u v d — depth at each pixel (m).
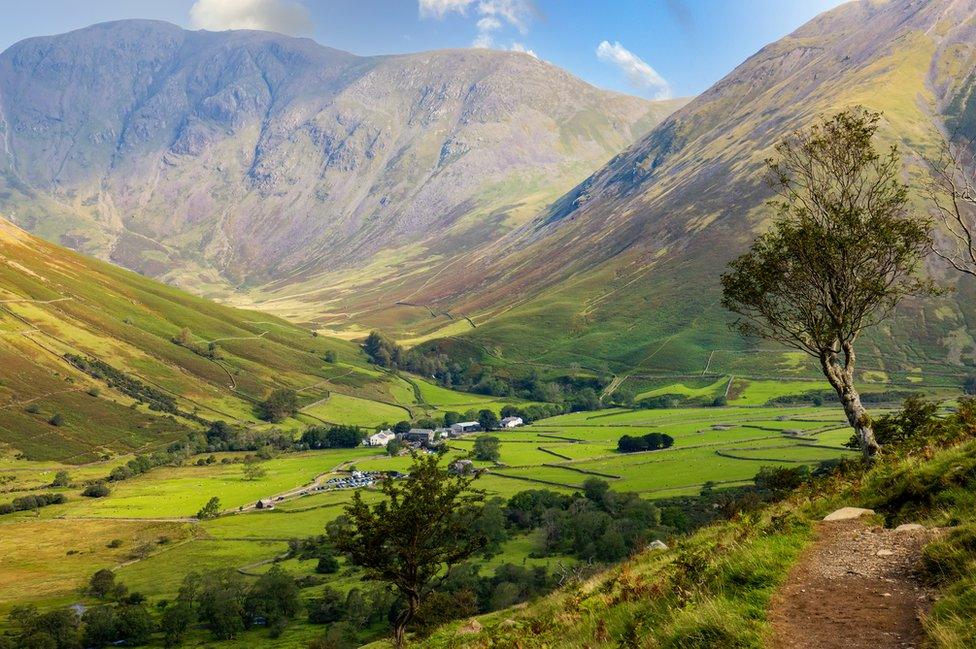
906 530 17.11
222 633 92.12
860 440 38.00
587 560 93.12
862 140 40.47
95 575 111.75
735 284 43.62
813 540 17.88
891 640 11.76
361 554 40.31
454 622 34.09
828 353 40.38
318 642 81.88
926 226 40.25
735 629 13.03
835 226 39.94
